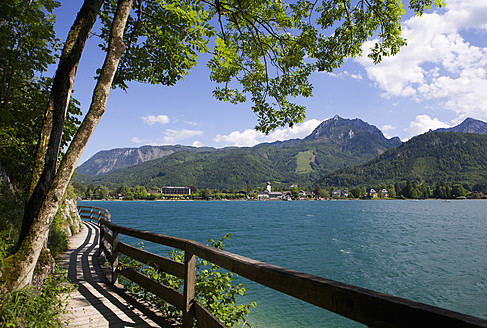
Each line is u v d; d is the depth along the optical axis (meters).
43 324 3.01
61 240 9.64
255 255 18.69
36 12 6.92
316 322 8.20
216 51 4.37
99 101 3.15
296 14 4.92
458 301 10.52
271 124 5.49
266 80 5.39
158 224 40.75
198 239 25.69
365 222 46.19
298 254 19.05
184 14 3.95
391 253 19.59
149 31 4.94
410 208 99.19
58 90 3.23
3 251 3.39
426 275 13.88
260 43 5.10
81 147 3.10
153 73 5.41
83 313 4.23
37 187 3.12
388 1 4.69
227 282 4.56
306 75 5.24
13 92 7.01
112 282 5.79
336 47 5.13
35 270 3.80
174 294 3.56
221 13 4.66
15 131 6.54
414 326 1.02
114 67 3.22
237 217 57.16
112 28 3.25
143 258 4.48
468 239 26.69
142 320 4.01
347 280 12.99
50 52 7.06
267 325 7.92
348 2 4.95
